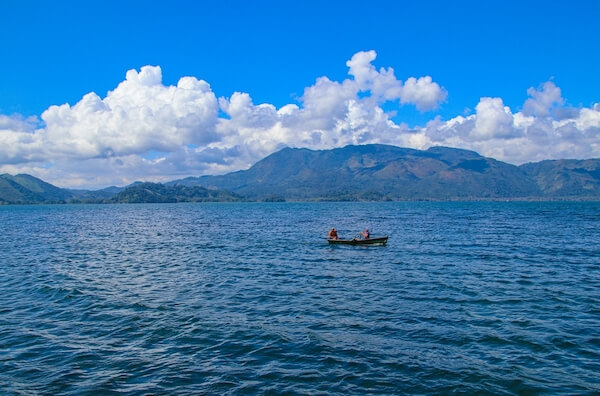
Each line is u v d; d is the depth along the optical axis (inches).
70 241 2508.6
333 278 1306.6
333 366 639.1
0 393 564.1
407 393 556.1
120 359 674.2
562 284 1194.6
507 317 877.2
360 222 4163.4
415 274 1358.3
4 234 3053.6
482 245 2108.8
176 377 607.5
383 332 788.6
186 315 904.3
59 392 567.2
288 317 888.9
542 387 571.5
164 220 4968.0
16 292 1138.7
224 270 1459.2
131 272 1428.4
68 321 872.9
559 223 3769.7
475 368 628.4
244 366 642.8
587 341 734.5
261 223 4133.9
